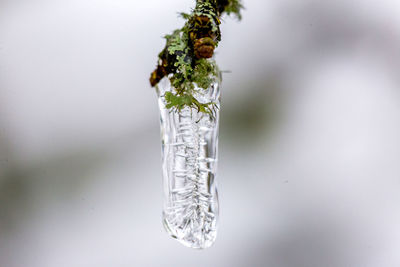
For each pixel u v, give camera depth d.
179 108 0.37
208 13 0.37
